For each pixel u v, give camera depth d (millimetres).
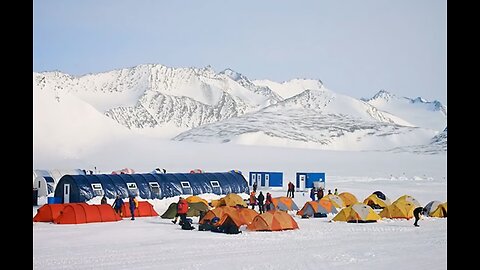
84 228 25172
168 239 21500
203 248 18844
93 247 18969
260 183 57562
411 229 25641
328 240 21453
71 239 21234
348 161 109875
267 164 99062
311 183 55969
